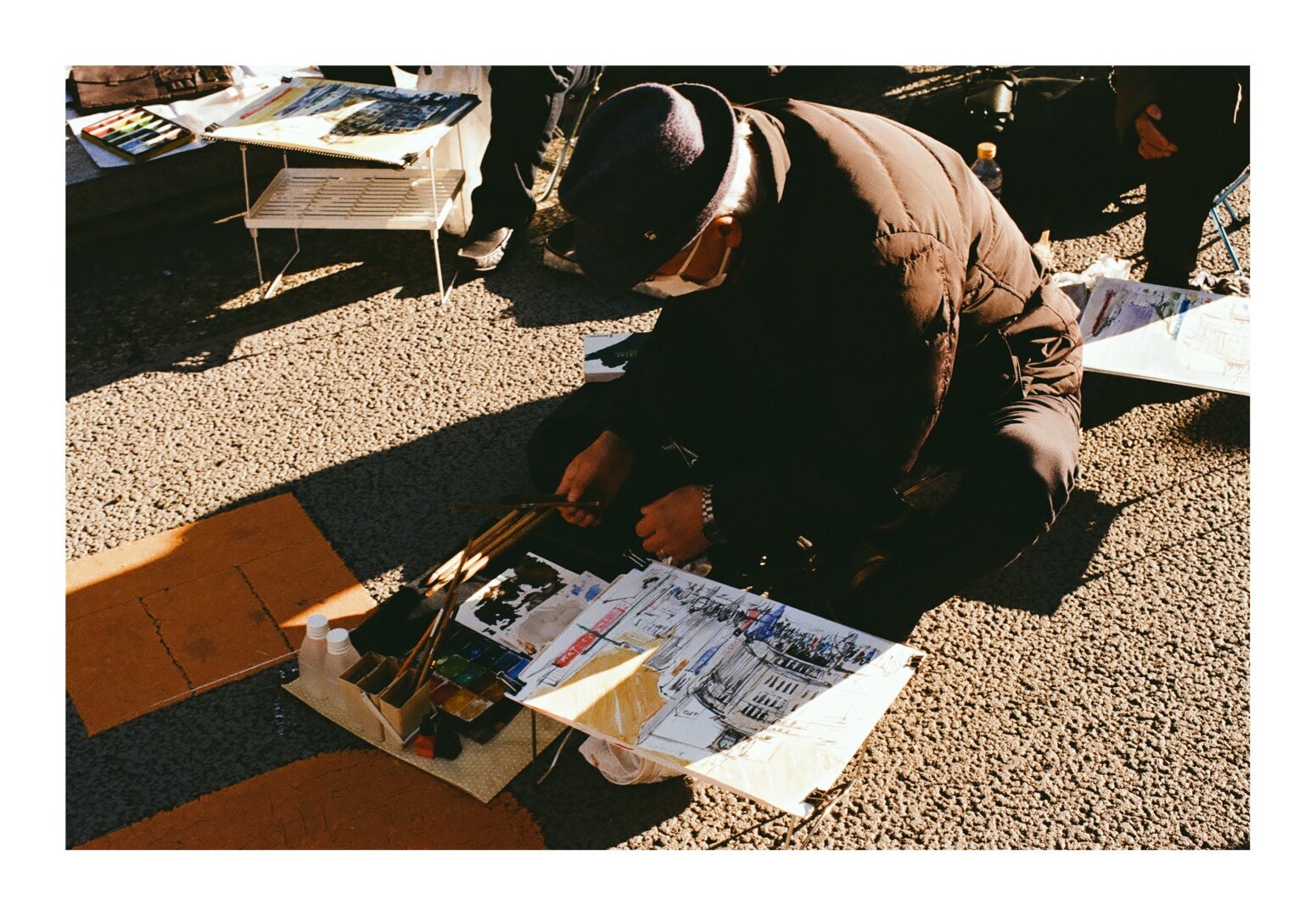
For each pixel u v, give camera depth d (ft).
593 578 8.66
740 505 7.04
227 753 7.86
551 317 12.69
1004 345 7.46
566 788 7.60
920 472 8.35
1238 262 12.42
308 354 12.17
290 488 10.28
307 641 7.98
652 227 5.89
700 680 6.35
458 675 8.00
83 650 8.64
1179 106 10.68
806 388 7.22
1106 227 13.83
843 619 7.54
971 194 6.84
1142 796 7.47
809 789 5.61
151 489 10.30
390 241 14.26
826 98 16.94
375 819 7.37
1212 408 10.91
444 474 10.37
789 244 6.29
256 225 12.34
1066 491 7.30
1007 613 8.85
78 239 14.17
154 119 14.65
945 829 7.31
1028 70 16.53
